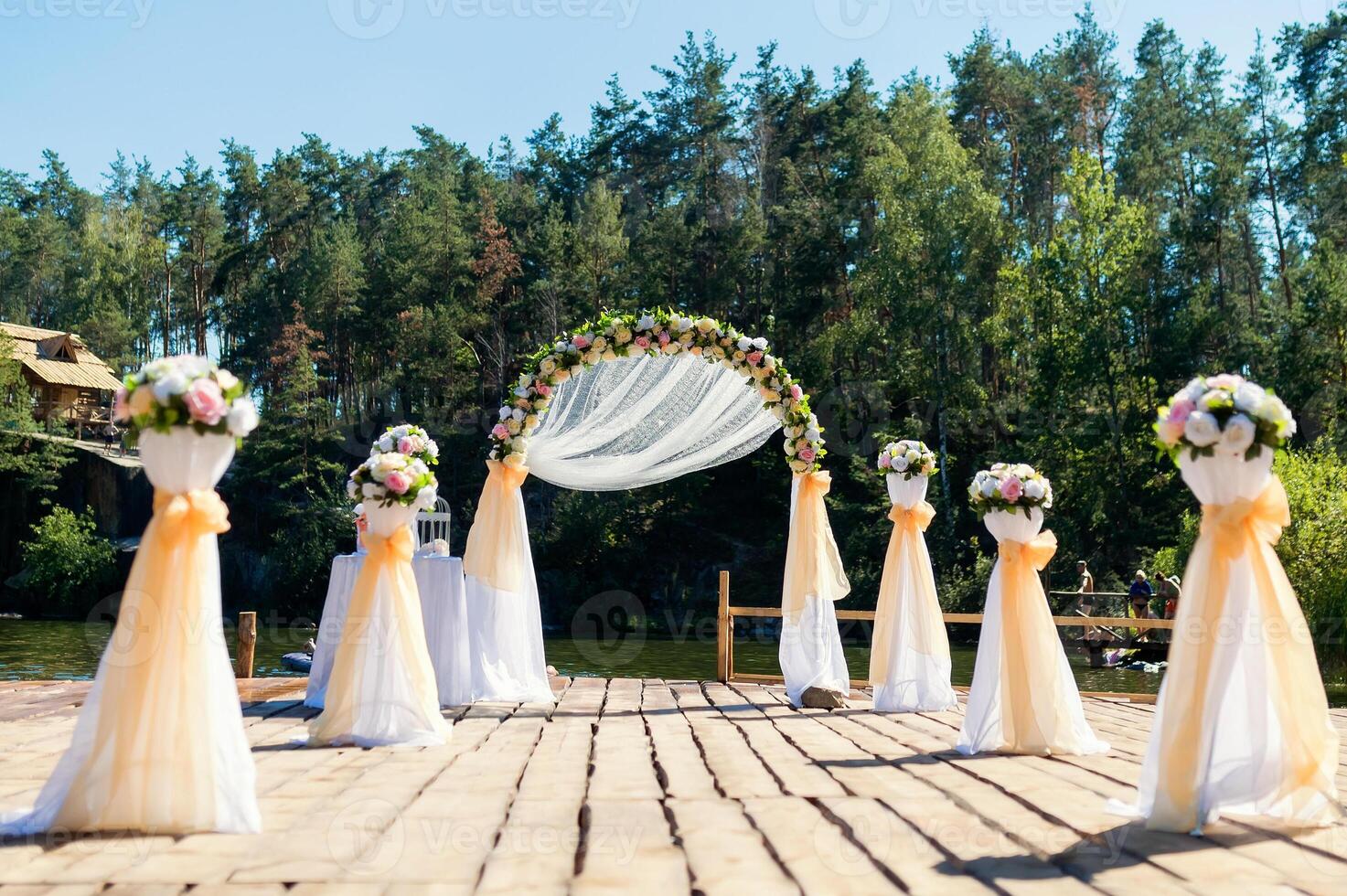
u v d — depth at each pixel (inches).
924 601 323.9
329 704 236.7
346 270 1603.1
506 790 183.0
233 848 141.0
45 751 218.5
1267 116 1327.5
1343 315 962.1
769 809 167.3
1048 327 1136.8
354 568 300.0
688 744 241.9
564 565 1235.2
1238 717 157.9
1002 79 1462.8
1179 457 166.7
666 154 1636.3
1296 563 617.3
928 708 316.2
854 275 1251.2
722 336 349.1
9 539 1306.6
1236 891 122.1
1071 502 1074.1
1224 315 1137.4
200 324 1868.8
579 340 344.2
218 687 154.9
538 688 332.5
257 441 1343.5
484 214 1566.2
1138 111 1398.9
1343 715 316.5
